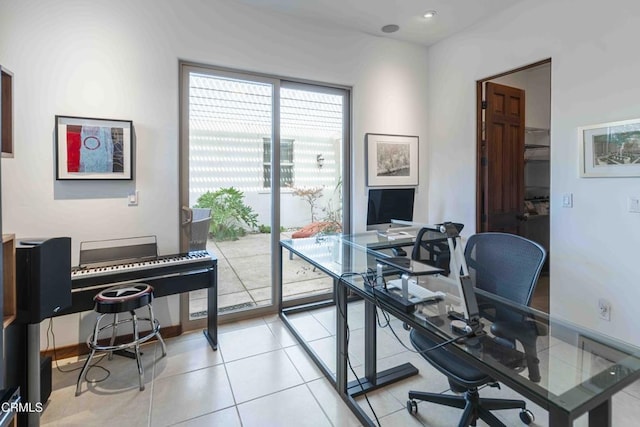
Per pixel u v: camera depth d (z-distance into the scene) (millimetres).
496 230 3598
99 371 2328
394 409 1934
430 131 4039
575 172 2654
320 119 3564
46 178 2416
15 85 2314
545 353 1210
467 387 1476
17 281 1701
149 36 2684
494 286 1804
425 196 4082
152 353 2570
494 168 3566
